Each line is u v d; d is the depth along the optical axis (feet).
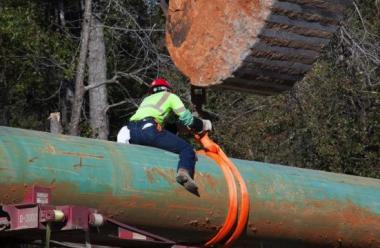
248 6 63.26
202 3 66.44
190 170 59.62
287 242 66.23
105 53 169.89
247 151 155.02
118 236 57.16
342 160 152.87
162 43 155.12
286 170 67.72
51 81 176.86
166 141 61.05
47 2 179.93
